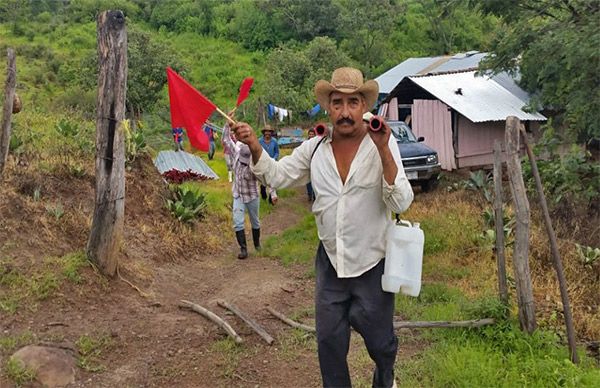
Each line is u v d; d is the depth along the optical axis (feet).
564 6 45.11
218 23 173.58
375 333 9.90
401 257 9.69
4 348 13.51
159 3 186.19
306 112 112.06
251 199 25.08
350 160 9.56
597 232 25.89
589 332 17.33
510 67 50.52
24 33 155.94
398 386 13.03
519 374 13.30
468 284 20.68
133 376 13.51
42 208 20.06
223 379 13.57
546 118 52.85
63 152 25.29
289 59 120.37
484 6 50.06
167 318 16.81
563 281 14.88
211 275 22.45
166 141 82.23
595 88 37.29
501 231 16.29
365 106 9.49
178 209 26.61
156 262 22.02
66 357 13.53
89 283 17.20
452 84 58.85
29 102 92.17
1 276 16.19
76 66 123.85
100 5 178.40
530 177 30.96
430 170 42.09
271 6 164.86
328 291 9.96
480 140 54.85
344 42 150.00
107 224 17.69
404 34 160.25
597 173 28.35
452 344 14.92
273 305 18.62
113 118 17.30
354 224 9.56
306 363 14.40
